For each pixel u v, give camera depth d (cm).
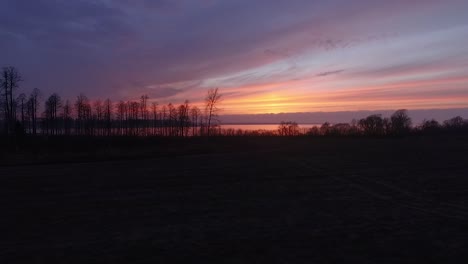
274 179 2094
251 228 1166
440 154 3106
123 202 1560
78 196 1681
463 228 1139
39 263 891
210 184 1958
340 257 902
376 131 6297
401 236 1064
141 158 3102
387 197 1611
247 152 3591
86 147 4128
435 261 873
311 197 1633
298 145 4309
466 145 3897
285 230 1140
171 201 1577
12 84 5544
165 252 955
